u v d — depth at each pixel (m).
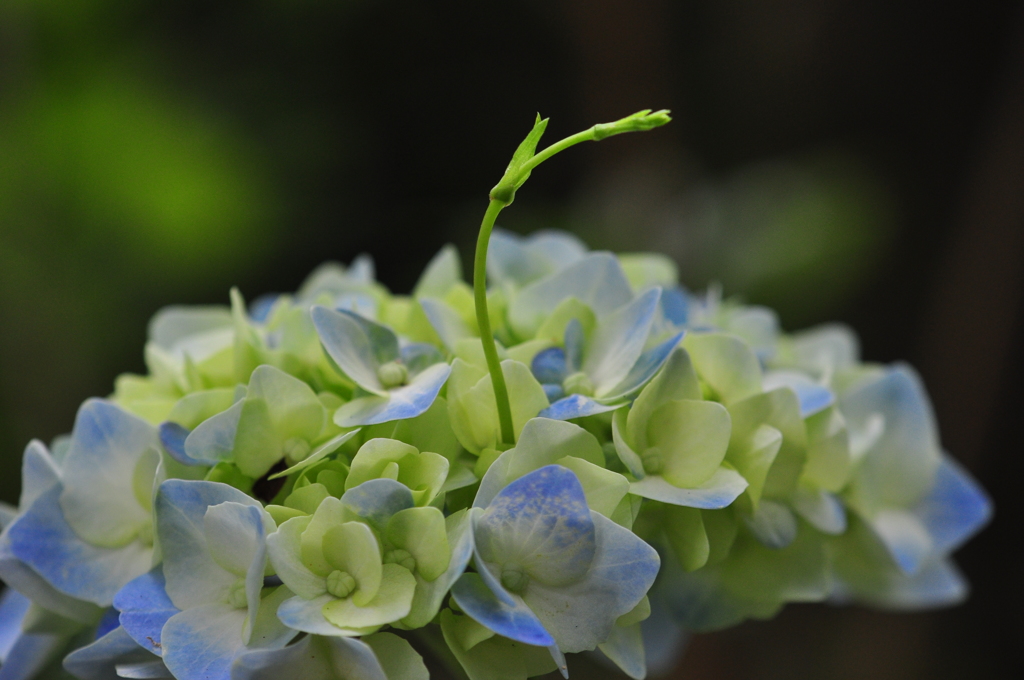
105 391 1.21
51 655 0.52
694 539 0.50
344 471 0.49
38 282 1.17
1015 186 1.42
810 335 0.57
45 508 0.50
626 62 1.49
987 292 1.45
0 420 1.14
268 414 0.49
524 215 1.44
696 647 1.03
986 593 1.41
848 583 0.55
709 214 1.35
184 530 0.49
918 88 1.59
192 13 1.33
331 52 1.48
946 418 1.49
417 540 0.48
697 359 0.51
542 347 0.51
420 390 0.49
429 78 1.55
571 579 0.48
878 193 1.51
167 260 1.24
